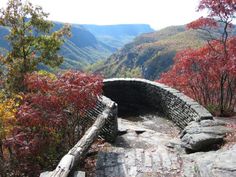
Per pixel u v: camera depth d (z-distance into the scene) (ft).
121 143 27.58
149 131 31.53
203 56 36.65
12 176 22.81
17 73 50.93
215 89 39.50
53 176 15.66
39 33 53.98
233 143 22.84
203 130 25.48
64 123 23.56
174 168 20.74
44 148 23.44
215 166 18.13
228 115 35.01
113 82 43.65
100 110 29.04
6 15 51.16
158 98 39.06
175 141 26.50
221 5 33.04
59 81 24.48
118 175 19.72
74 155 18.12
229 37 36.19
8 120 22.49
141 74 399.03
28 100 25.96
